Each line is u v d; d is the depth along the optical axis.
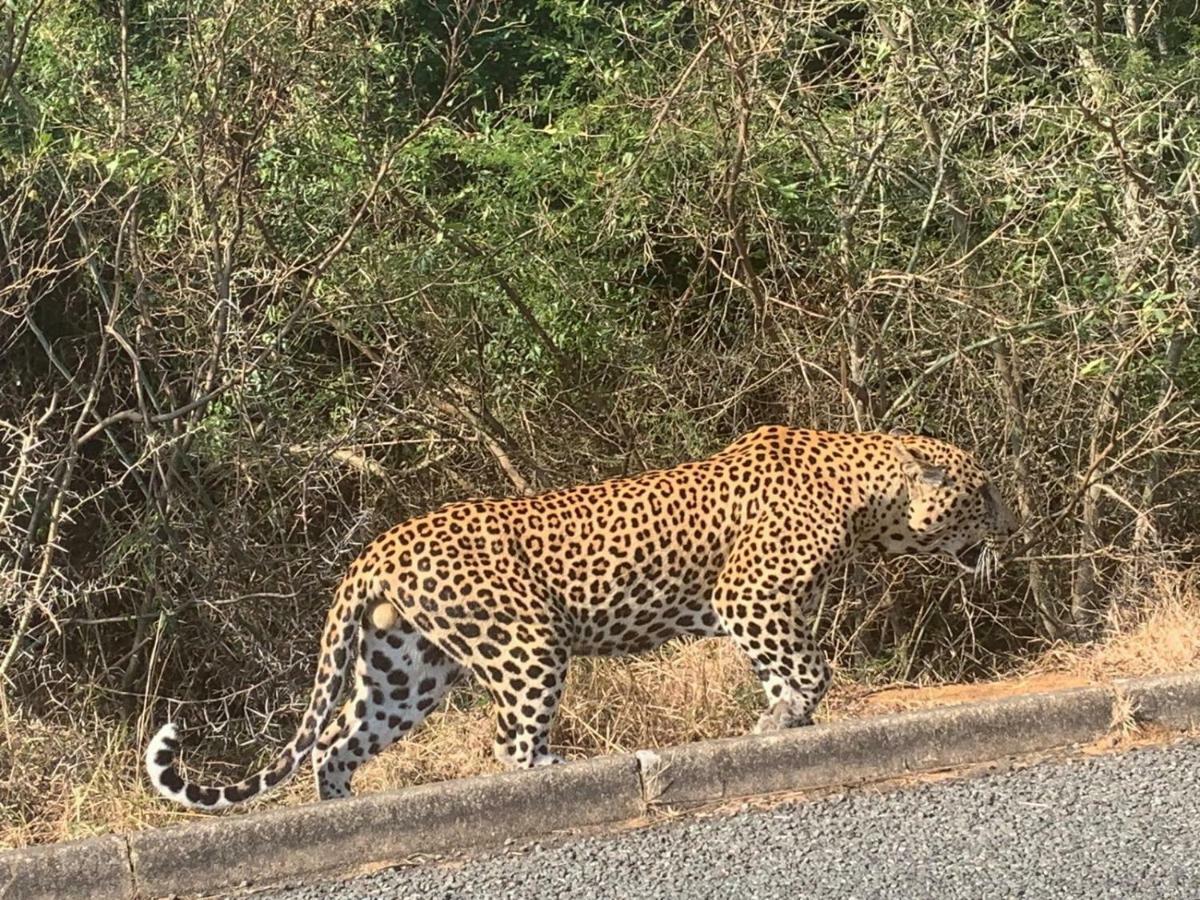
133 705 7.78
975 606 8.78
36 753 6.35
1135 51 7.75
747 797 5.10
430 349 8.66
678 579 5.94
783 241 8.41
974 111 8.09
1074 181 7.66
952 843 4.59
